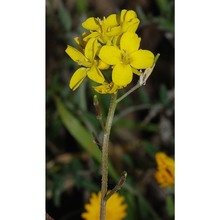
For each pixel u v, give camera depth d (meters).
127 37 0.17
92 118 0.26
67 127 0.25
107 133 0.18
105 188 0.18
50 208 0.26
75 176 0.26
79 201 0.26
